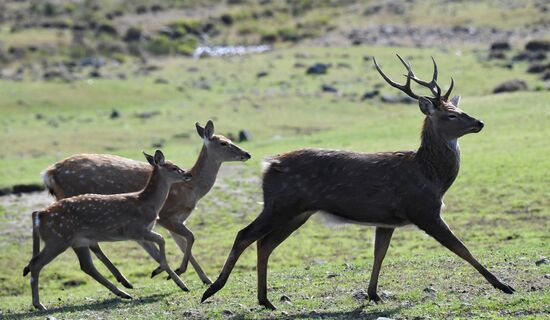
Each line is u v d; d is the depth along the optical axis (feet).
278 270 93.91
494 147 168.45
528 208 126.62
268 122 238.27
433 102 65.87
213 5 552.41
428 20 441.68
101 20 494.18
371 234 122.11
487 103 220.84
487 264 79.25
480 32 407.85
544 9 438.40
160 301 74.02
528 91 248.73
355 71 320.29
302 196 64.90
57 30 468.75
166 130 231.50
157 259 78.48
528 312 58.80
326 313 62.69
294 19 510.99
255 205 140.87
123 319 65.87
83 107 276.41
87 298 84.07
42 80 313.94
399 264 84.28
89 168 88.89
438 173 64.80
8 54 399.65
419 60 331.16
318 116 247.70
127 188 88.63
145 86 301.43
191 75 333.62
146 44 431.02
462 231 117.08
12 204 145.07
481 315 58.65
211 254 116.37
